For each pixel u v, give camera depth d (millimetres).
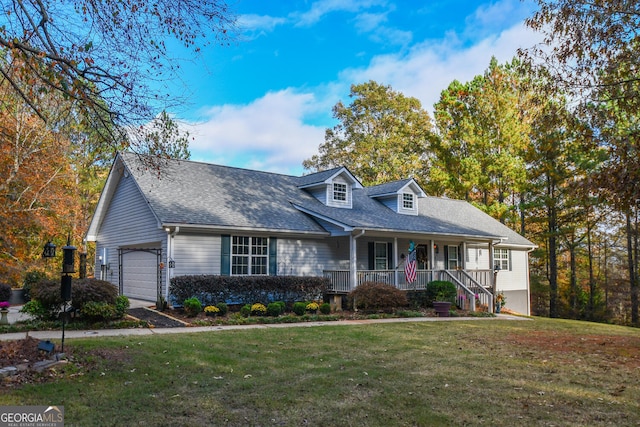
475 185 31625
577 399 5906
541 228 31906
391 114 39125
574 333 12750
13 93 9555
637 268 28375
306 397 5727
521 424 4957
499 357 8617
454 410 5359
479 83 31203
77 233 24703
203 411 5125
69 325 10961
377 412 5230
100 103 7559
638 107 9922
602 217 28609
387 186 24203
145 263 17562
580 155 24109
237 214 16922
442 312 16688
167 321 12594
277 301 15812
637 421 5094
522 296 27844
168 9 7133
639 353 9336
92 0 6777
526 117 27875
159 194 16328
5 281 21047
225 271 16234
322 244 19188
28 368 6188
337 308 16797
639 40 9844
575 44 10211
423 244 22859
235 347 8805
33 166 19750
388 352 8836
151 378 6324
